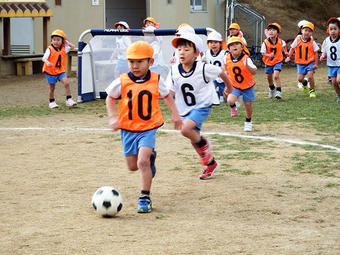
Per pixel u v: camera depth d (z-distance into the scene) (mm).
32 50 47156
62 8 47312
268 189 12898
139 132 11562
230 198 12180
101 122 23719
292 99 29719
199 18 53625
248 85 20500
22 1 42500
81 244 9234
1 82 40625
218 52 25922
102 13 49625
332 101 28609
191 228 10094
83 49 30531
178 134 20531
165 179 14000
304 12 73312
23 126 22812
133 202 11984
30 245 9188
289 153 16828
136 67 11477
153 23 32625
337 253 8742
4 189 13102
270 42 29594
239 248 8977
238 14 57031
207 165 13875
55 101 31312
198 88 13820
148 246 9109
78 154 17250
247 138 19469
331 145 18094
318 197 12172
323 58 28094
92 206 11219
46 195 12539
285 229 10000
